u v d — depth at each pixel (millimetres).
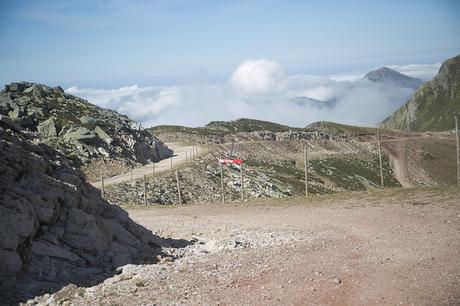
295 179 127000
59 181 22625
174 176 87375
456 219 26984
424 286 16734
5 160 21219
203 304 16609
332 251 23375
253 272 20422
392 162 196375
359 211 34469
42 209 20891
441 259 19625
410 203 34344
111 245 23750
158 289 18250
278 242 26844
